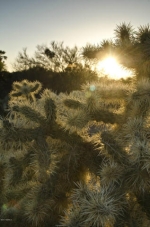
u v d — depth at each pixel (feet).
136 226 7.10
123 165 7.14
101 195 6.27
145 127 7.70
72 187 8.20
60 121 8.48
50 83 78.69
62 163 8.27
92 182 8.45
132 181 6.93
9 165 7.83
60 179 8.07
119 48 9.46
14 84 12.17
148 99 8.04
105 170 7.04
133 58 9.35
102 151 7.72
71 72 73.97
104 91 8.66
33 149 7.84
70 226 6.34
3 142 7.72
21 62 88.79
